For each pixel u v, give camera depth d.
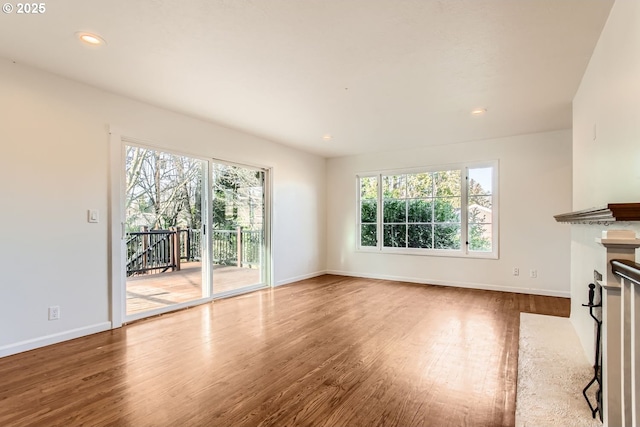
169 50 2.38
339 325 3.23
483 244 4.97
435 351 2.58
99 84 2.99
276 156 5.24
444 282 5.23
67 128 2.88
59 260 2.82
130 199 3.43
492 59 2.48
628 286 1.12
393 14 1.95
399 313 3.64
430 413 1.75
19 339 2.58
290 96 3.25
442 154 5.28
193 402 1.86
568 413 1.74
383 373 2.21
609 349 1.23
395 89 3.06
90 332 3.00
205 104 3.49
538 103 3.39
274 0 1.82
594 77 2.35
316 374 2.20
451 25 2.05
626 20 1.68
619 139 1.82
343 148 5.60
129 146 3.42
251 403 1.85
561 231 4.40
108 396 1.92
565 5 1.85
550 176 4.47
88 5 1.87
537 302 4.11
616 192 1.87
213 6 1.88
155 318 3.49
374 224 5.98
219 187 4.40
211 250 4.23
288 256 5.48
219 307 3.93
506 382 2.09
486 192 4.96
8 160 2.55
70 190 2.90
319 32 2.14
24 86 2.63
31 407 1.81
